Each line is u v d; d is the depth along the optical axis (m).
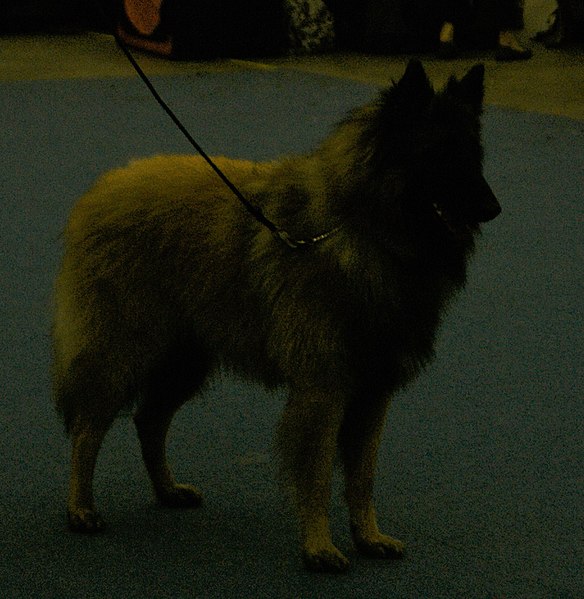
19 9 14.48
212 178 3.35
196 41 12.13
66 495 3.58
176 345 3.42
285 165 3.29
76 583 3.00
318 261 3.02
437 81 10.25
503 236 6.32
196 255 3.25
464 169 2.92
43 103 9.92
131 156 7.99
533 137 8.52
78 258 3.38
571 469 3.73
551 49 12.44
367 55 12.44
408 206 2.95
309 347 3.03
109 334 3.33
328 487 3.12
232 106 9.68
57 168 7.72
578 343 4.85
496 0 12.55
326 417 3.07
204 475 3.74
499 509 3.47
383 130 2.94
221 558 3.17
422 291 3.07
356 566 3.13
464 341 4.88
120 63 12.03
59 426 4.07
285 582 3.02
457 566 3.12
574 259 5.93
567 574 3.06
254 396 4.36
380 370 3.10
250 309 3.18
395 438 3.99
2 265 5.79
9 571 3.07
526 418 4.13
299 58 12.35
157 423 3.52
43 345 4.82
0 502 3.52
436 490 3.61
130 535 3.32
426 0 12.27
